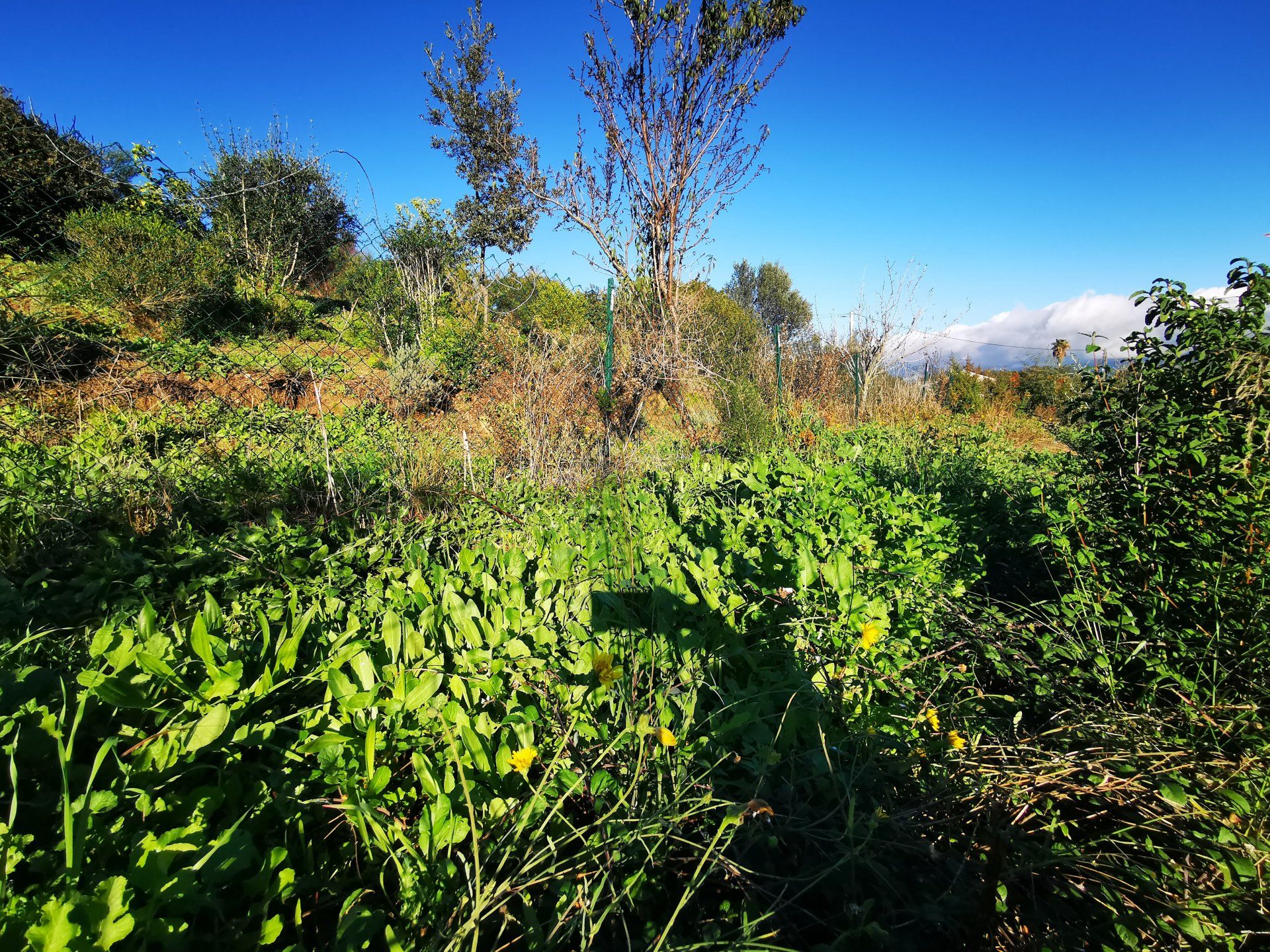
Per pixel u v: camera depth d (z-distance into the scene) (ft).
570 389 16.98
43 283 13.46
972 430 29.76
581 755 5.58
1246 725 6.46
